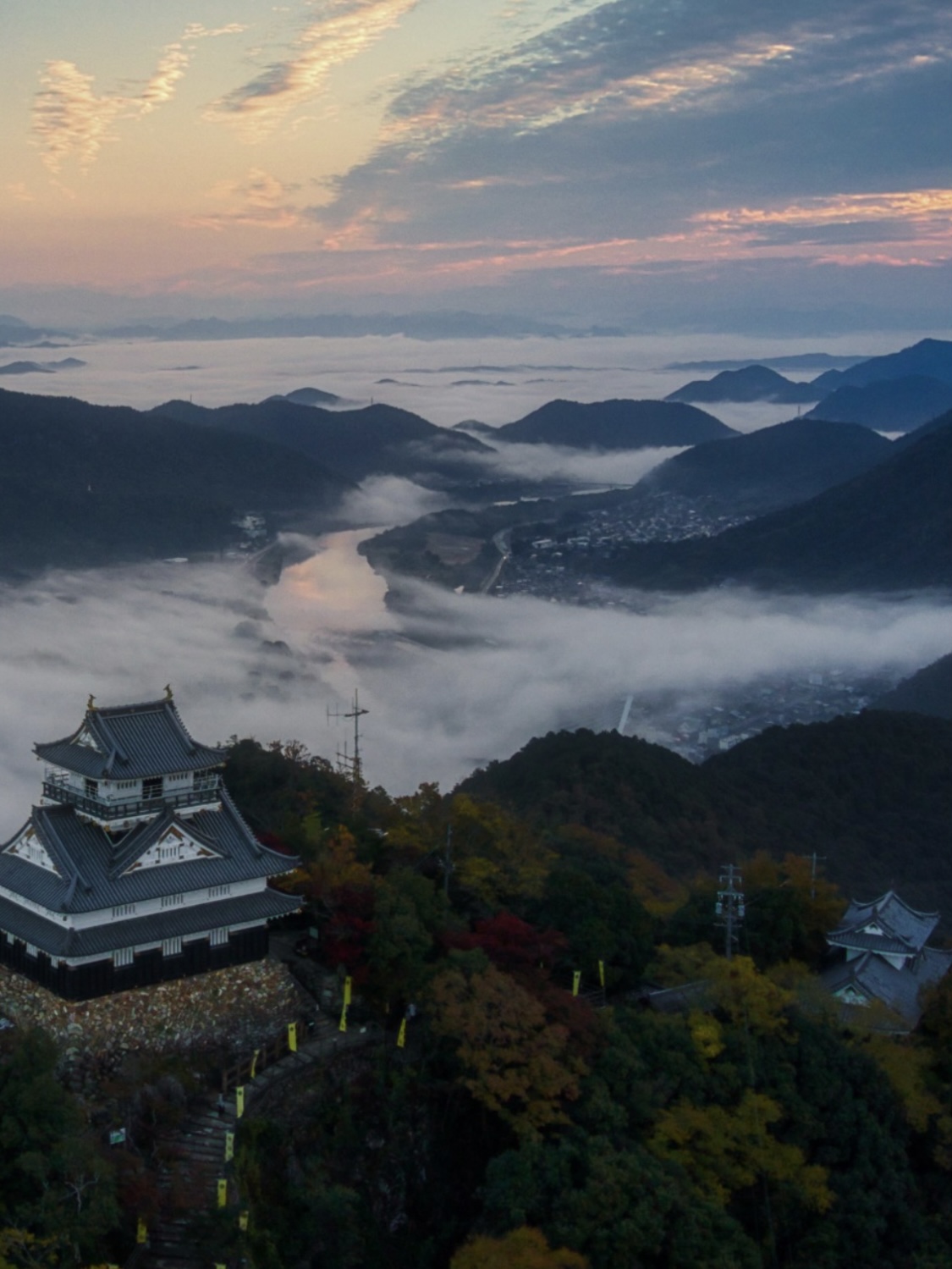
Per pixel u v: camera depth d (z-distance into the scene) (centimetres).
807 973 8500
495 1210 6009
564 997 6912
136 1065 6200
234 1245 5281
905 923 9431
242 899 6838
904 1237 7050
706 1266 5888
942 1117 7538
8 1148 5234
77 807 6794
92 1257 5106
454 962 6881
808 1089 7212
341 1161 6244
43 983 6450
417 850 8469
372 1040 6750
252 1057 6488
